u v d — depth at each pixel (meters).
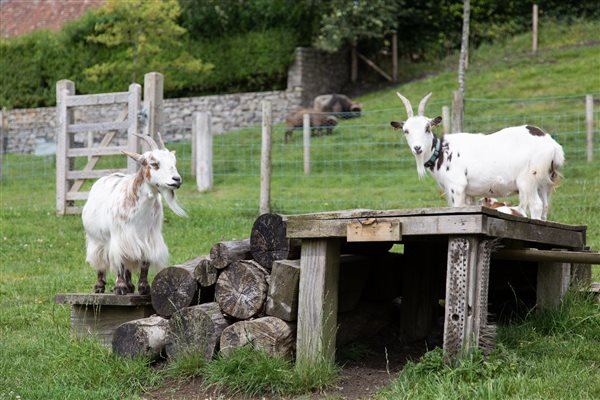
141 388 6.45
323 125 21.27
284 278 6.48
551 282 7.36
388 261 7.80
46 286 10.21
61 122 14.96
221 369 6.26
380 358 7.16
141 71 26.52
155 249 7.51
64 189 15.09
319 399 5.90
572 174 15.74
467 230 5.72
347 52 28.77
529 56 26.55
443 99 23.02
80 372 6.72
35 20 33.69
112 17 27.19
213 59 27.83
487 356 5.94
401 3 28.30
